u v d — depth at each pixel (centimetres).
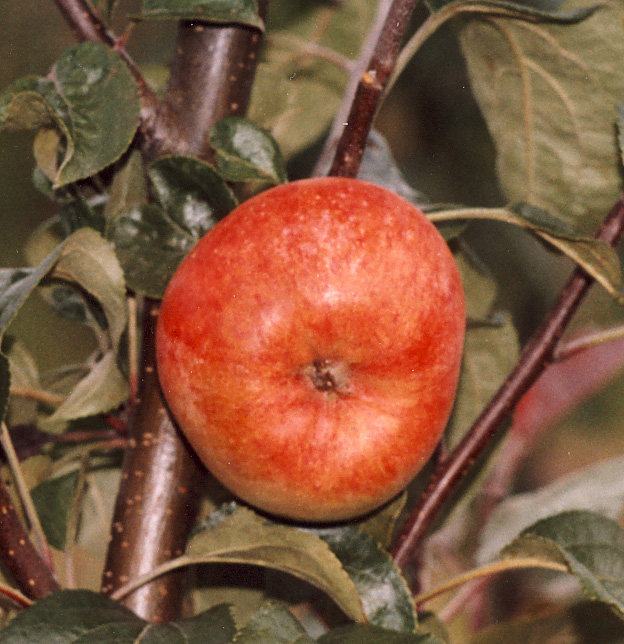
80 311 82
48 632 71
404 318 72
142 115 76
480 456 80
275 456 72
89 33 76
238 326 72
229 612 73
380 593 74
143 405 76
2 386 73
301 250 72
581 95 80
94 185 80
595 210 82
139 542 75
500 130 83
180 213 76
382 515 75
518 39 80
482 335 83
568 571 74
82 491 79
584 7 78
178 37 78
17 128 75
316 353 72
